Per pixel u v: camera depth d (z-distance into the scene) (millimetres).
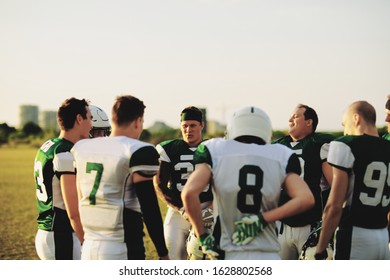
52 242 9492
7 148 127938
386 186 8594
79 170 8336
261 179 7387
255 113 7723
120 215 8070
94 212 8164
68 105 9406
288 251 11430
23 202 31703
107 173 8055
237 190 7352
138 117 8398
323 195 11586
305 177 11188
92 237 8219
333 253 9586
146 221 7898
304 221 11086
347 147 8438
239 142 7621
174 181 12016
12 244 19172
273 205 7484
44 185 9484
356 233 8578
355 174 8516
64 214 9531
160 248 7945
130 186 8148
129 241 8141
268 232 7488
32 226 23266
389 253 8914
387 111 11375
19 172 54094
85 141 8508
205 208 11117
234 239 7340
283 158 7547
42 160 9492
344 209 8742
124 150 8008
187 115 12016
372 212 8562
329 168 11125
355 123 8773
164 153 12047
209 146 7562
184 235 12164
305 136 11562
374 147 8531
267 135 7746
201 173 7352
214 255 7246
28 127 165625
